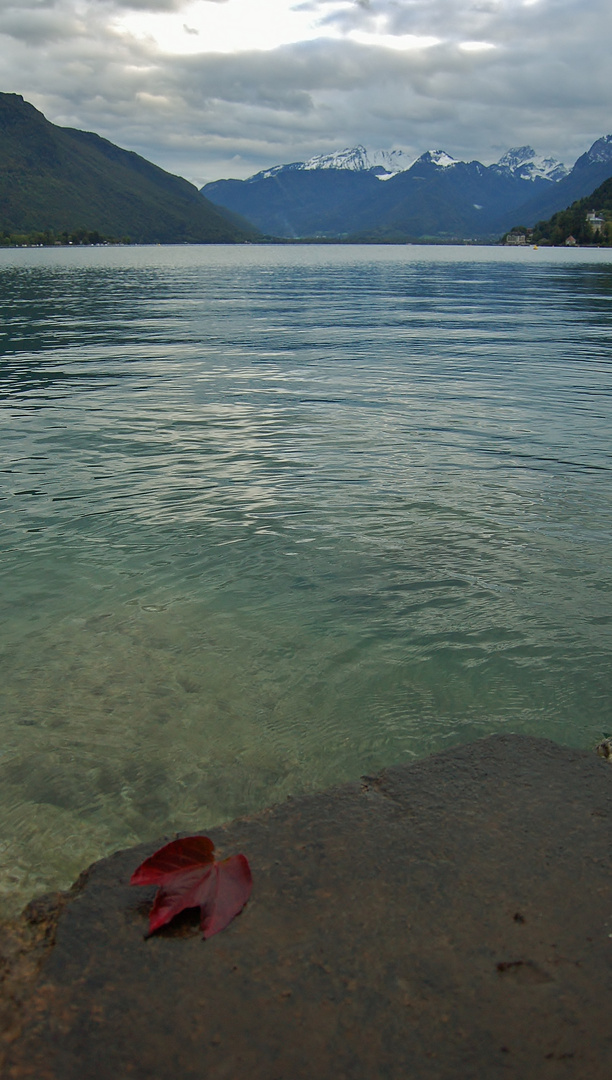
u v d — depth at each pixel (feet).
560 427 27.17
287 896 6.55
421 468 21.65
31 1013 5.45
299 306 83.51
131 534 16.34
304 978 5.68
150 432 25.62
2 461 21.85
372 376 37.93
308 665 11.34
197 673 11.09
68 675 10.98
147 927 6.28
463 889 6.60
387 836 7.39
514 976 5.67
